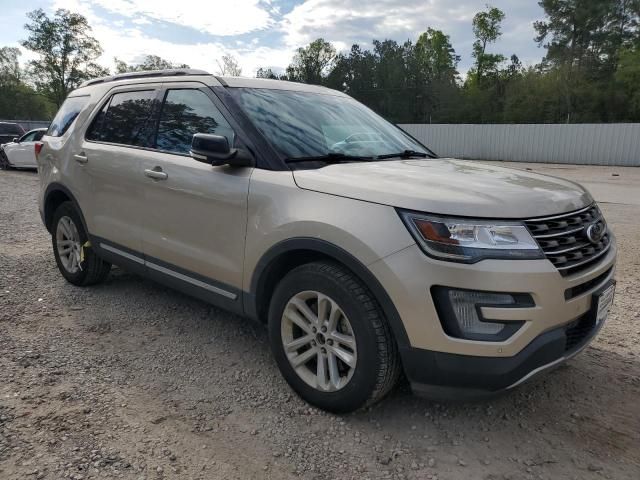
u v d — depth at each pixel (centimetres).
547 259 242
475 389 244
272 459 254
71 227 476
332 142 349
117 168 400
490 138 3105
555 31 5512
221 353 363
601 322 287
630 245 691
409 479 243
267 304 321
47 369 330
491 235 236
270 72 3066
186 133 360
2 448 250
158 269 379
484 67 6838
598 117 4591
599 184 1645
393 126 436
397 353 262
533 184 289
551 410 302
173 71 397
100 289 482
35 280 504
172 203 355
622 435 279
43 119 7188
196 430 274
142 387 315
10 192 1170
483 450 265
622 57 4562
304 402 302
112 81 458
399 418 291
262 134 319
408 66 6347
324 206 271
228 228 319
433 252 237
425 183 270
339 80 6725
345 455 259
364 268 252
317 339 288
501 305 234
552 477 246
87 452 251
